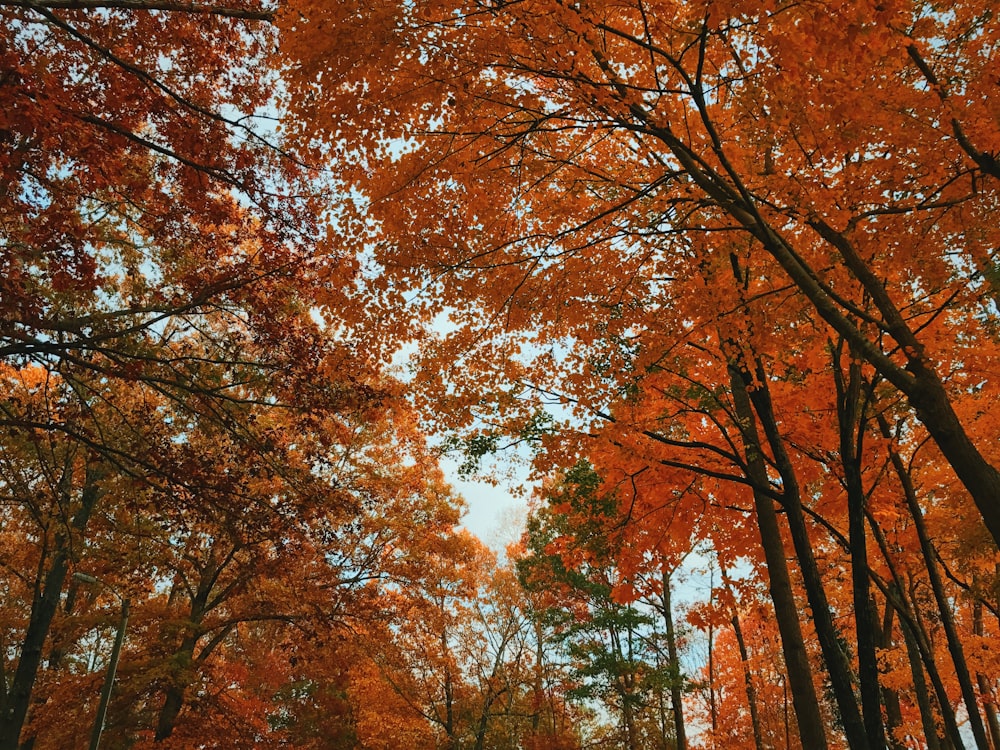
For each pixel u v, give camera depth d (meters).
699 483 7.41
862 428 5.73
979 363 6.02
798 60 3.64
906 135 4.34
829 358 6.74
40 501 8.78
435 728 17.27
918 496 8.16
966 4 4.46
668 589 15.26
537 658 18.75
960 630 12.13
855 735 4.87
